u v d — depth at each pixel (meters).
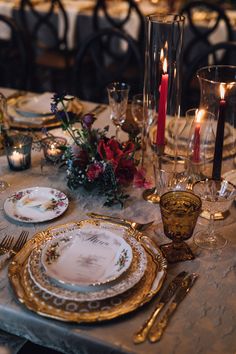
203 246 1.14
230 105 1.51
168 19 1.37
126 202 1.31
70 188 1.36
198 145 1.36
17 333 1.00
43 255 1.05
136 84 3.38
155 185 1.35
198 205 1.08
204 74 1.53
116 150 1.29
